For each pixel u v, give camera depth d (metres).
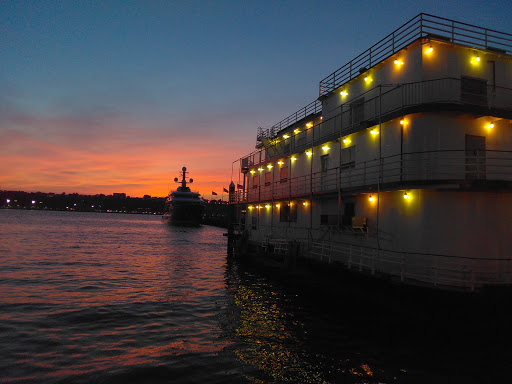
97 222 141.62
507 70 17.05
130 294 18.23
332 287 17.19
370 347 11.34
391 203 16.39
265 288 20.69
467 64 16.36
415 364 10.05
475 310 12.31
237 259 30.81
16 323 13.00
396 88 15.84
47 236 57.50
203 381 8.90
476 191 14.61
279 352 10.88
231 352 10.83
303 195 23.03
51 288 19.03
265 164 32.06
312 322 13.99
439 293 12.62
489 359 10.44
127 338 11.84
